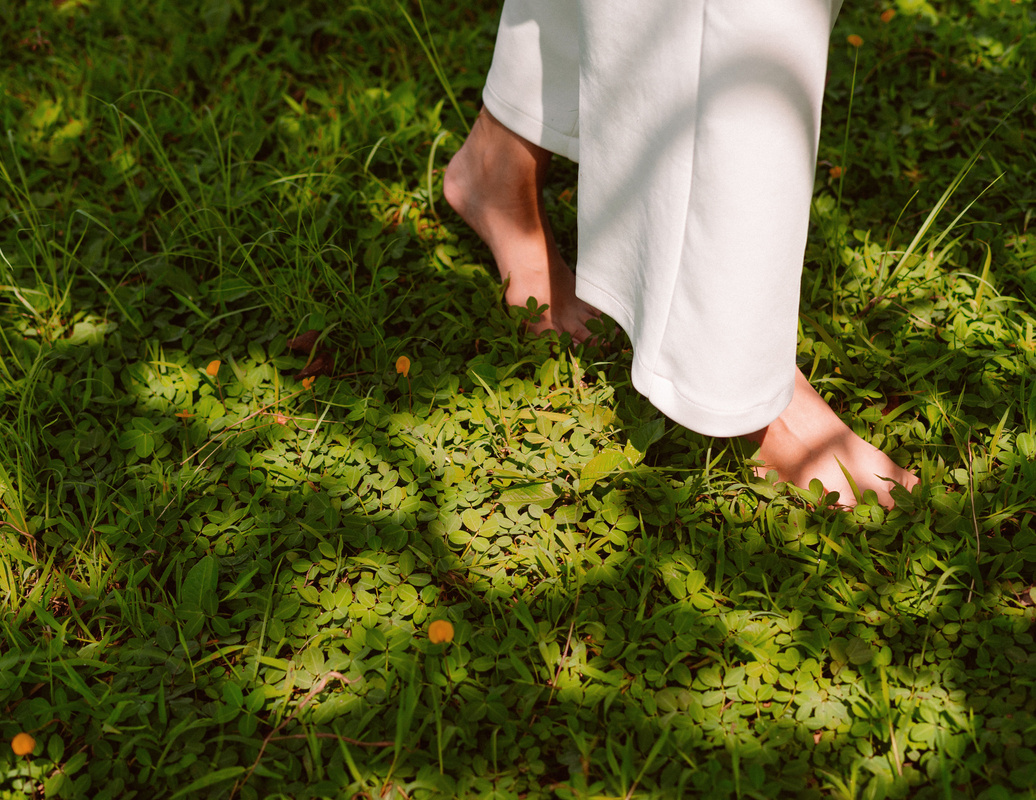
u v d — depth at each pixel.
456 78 2.92
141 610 1.67
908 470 1.82
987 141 2.45
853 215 2.40
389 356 2.09
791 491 1.77
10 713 1.54
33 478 1.87
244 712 1.50
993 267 2.23
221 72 3.00
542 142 1.87
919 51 2.94
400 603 1.65
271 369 2.07
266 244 2.39
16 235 2.30
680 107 1.36
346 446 1.90
